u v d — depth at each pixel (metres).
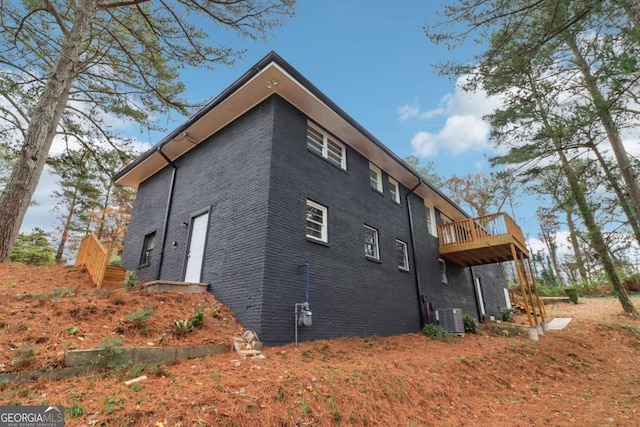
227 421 2.76
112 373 3.42
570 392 5.81
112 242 21.56
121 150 10.91
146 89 9.51
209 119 8.65
